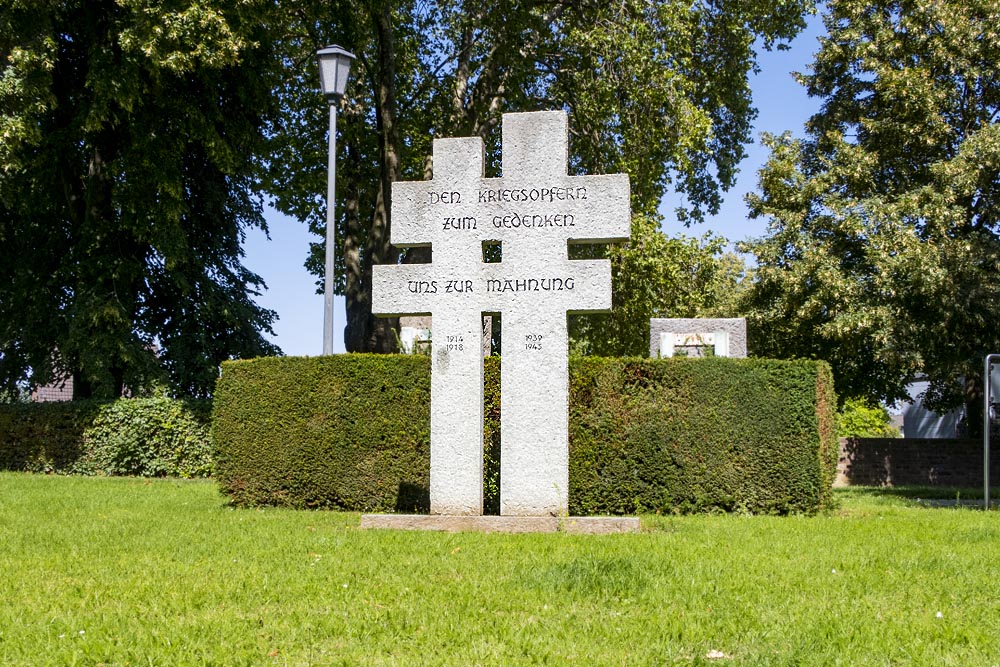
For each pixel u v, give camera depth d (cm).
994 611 632
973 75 2286
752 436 1263
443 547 886
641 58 2238
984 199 2309
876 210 2238
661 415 1271
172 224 2192
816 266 2288
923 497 1814
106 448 2069
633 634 567
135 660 515
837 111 2536
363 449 1298
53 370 2409
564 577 711
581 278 1066
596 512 1274
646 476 1266
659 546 891
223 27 1933
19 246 2395
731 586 702
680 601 653
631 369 1279
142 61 2020
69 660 514
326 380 1317
